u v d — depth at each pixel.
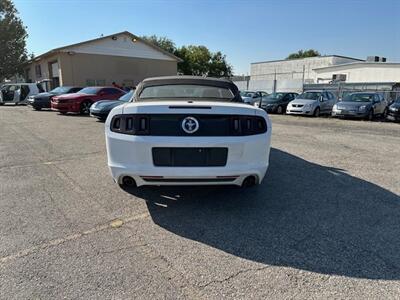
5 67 41.44
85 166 5.46
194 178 3.25
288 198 4.00
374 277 2.38
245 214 3.52
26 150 6.80
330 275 2.41
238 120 3.31
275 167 5.46
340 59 42.12
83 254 2.67
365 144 7.80
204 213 3.54
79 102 14.42
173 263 2.55
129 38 31.14
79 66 28.59
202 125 3.23
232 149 3.25
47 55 29.16
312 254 2.70
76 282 2.29
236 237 3.00
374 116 14.85
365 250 2.77
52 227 3.17
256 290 2.23
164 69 34.22
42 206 3.69
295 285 2.28
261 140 3.39
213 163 3.27
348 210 3.63
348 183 4.61
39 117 13.71
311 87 27.34
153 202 3.84
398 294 2.19
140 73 32.47
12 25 41.62
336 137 8.95
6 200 3.87
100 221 3.32
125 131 3.28
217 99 4.35
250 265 2.54
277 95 18.83
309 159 6.09
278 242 2.91
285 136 9.05
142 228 3.17
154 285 2.27
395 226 3.24
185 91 4.49
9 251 2.70
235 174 3.30
